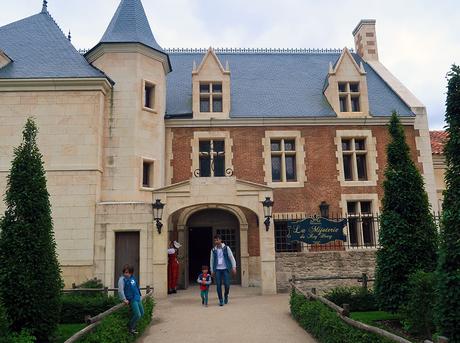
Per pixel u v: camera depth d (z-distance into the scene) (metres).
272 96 21.94
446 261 6.93
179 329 9.91
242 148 19.72
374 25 26.75
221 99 20.62
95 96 16.62
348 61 21.19
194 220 19.28
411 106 20.89
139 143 17.30
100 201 16.34
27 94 16.50
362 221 19.61
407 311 8.95
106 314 8.40
